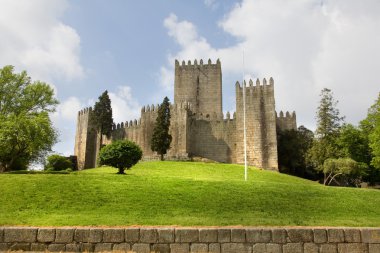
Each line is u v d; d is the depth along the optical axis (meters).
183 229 14.38
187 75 87.44
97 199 20.72
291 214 19.06
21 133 41.81
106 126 79.88
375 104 52.59
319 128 65.25
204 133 71.75
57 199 20.56
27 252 13.73
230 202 20.89
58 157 60.09
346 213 20.61
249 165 65.00
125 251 13.96
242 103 69.00
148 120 75.69
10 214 17.70
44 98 53.06
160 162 58.56
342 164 52.88
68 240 14.20
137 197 21.33
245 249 14.23
